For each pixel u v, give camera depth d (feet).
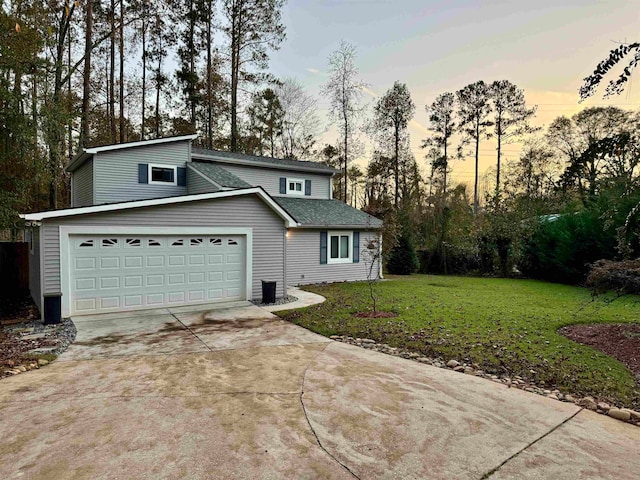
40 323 25.84
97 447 10.70
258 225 35.35
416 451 10.66
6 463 9.89
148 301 30.30
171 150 46.32
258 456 10.34
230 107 81.71
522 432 11.80
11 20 31.94
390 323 25.86
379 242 37.32
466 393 14.78
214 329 24.71
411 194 79.20
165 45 78.69
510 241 59.11
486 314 28.86
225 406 13.44
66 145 59.06
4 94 31.94
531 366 17.43
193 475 9.47
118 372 16.81
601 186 37.47
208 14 74.54
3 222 34.76
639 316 27.86
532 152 95.09
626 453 10.70
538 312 29.66
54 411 12.94
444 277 59.82
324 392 14.75
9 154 33.86
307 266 47.67
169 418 12.48
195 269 32.27
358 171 108.27
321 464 10.00
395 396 14.42
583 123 83.71
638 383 15.57
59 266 26.71
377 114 95.25
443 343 21.01
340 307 31.99
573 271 49.44
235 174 52.21
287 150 106.01
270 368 17.51
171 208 30.63
